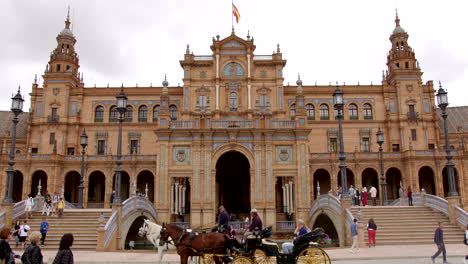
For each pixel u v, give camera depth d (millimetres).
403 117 62094
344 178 29656
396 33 67312
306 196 37844
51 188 53875
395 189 59156
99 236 25688
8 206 27875
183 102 59969
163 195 37938
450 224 29453
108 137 62500
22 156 54250
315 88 64250
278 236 35906
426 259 20266
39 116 62938
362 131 62625
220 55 59969
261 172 38188
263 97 59125
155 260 20438
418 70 63344
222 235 15773
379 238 27672
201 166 38344
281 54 60094
